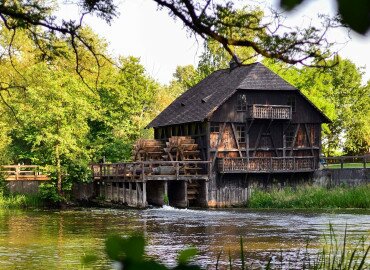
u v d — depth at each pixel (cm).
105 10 521
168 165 4006
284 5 88
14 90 2070
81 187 3962
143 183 3588
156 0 425
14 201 3722
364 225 2309
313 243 1780
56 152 3656
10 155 3850
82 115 3656
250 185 3872
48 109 3497
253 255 1567
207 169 3819
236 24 420
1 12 549
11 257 1566
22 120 3428
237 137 3919
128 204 3688
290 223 2488
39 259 1528
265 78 3969
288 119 3931
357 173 3628
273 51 416
